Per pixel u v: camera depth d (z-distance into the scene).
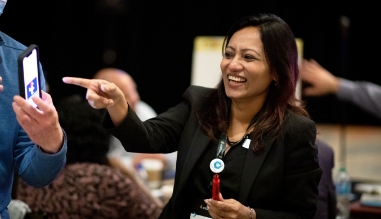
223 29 9.80
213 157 2.30
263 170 2.22
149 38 10.12
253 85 2.28
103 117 2.20
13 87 2.03
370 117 11.38
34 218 2.76
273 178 2.21
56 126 1.84
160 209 3.17
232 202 2.12
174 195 2.30
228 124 2.39
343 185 4.80
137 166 5.15
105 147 3.14
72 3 9.61
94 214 2.88
